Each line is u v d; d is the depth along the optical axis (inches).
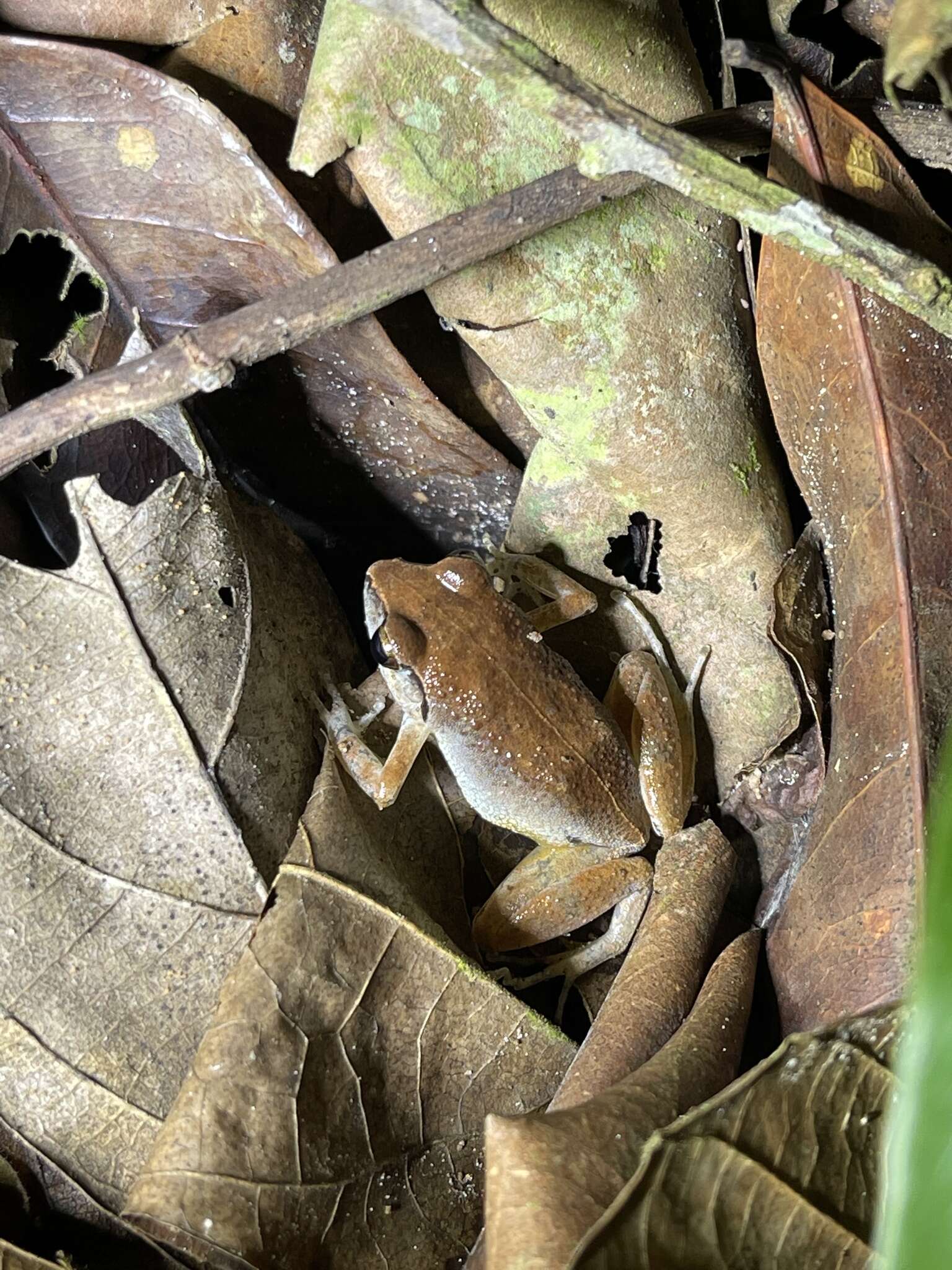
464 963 5.5
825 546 5.7
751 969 5.6
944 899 2.3
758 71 5.0
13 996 5.2
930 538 5.3
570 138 5.3
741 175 4.7
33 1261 5.1
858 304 5.2
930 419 5.3
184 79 5.4
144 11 5.3
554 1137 4.7
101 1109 5.2
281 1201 5.1
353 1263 5.1
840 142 5.2
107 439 5.9
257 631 5.7
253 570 5.7
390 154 5.2
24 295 5.7
